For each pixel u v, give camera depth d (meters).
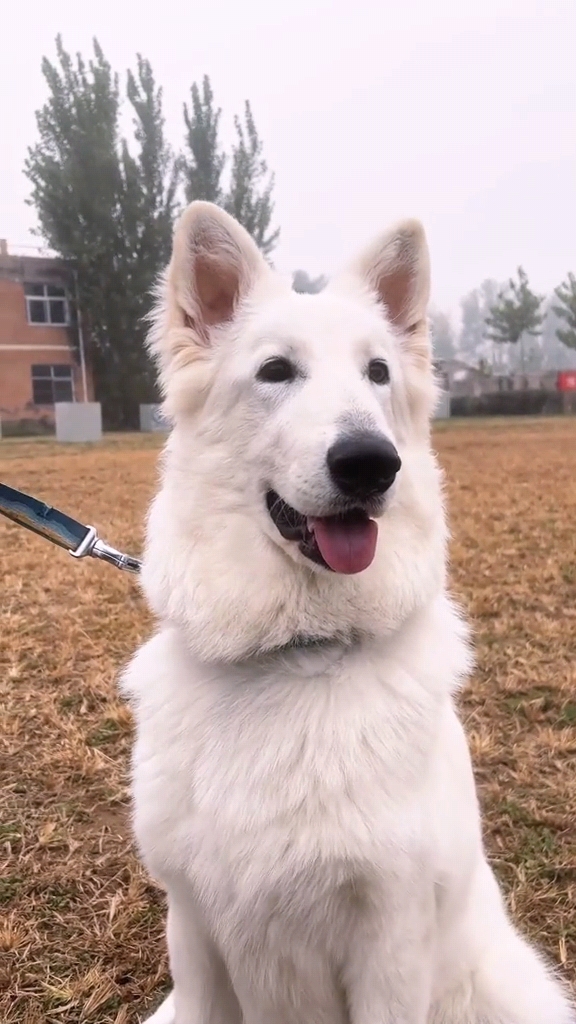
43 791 1.09
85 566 2.24
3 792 1.09
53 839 0.98
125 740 1.22
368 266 0.78
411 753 0.60
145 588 0.68
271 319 0.69
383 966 0.59
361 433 0.61
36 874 0.93
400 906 0.59
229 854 0.59
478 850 0.72
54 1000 0.77
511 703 1.33
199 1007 0.67
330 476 0.60
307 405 0.64
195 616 0.63
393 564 0.64
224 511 0.65
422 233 0.75
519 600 1.89
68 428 6.87
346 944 0.61
